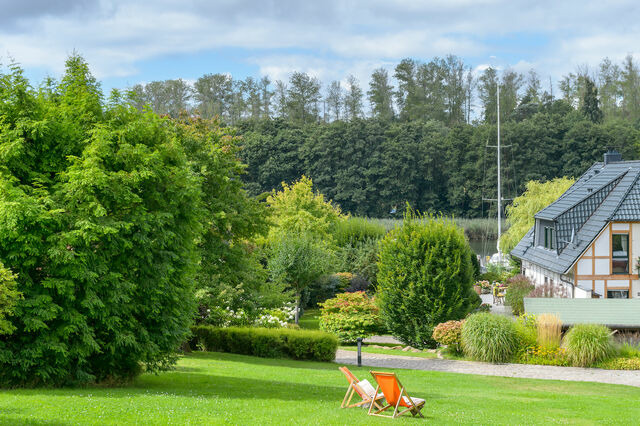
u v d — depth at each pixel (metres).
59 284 12.58
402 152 99.12
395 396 12.06
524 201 50.59
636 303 25.50
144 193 14.69
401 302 27.92
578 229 33.34
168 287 14.51
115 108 15.37
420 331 27.62
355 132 100.44
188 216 15.33
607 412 13.94
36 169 13.95
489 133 97.56
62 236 12.59
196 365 19.39
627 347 23.55
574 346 22.92
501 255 55.00
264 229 27.47
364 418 11.35
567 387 18.41
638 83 127.81
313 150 101.44
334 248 47.12
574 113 107.06
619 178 34.00
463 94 141.00
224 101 145.25
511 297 36.31
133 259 13.98
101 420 9.61
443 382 18.62
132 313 14.52
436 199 101.62
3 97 13.85
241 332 25.05
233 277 26.42
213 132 27.78
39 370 12.90
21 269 12.70
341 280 43.06
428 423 11.21
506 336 23.89
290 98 141.62
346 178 100.00
